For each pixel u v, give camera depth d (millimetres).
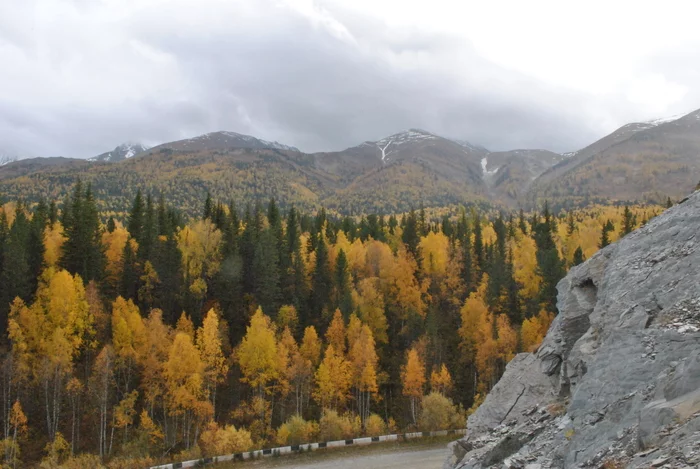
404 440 53594
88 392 57125
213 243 80750
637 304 19781
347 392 66375
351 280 82688
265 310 71688
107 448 52969
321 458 48156
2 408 52875
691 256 20156
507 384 27844
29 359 54938
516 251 100688
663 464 11406
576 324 25906
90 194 84562
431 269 91500
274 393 63375
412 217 99000
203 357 58688
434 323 74312
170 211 103438
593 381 18344
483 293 82812
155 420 58156
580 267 28594
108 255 78375
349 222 135875
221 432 51031
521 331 68500
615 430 15109
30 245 66688
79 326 58000
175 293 72750
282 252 83938
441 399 59312
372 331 76312
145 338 59094
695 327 16422
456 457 26344
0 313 58844
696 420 12000
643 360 16797
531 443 19484
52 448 49188
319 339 70438
